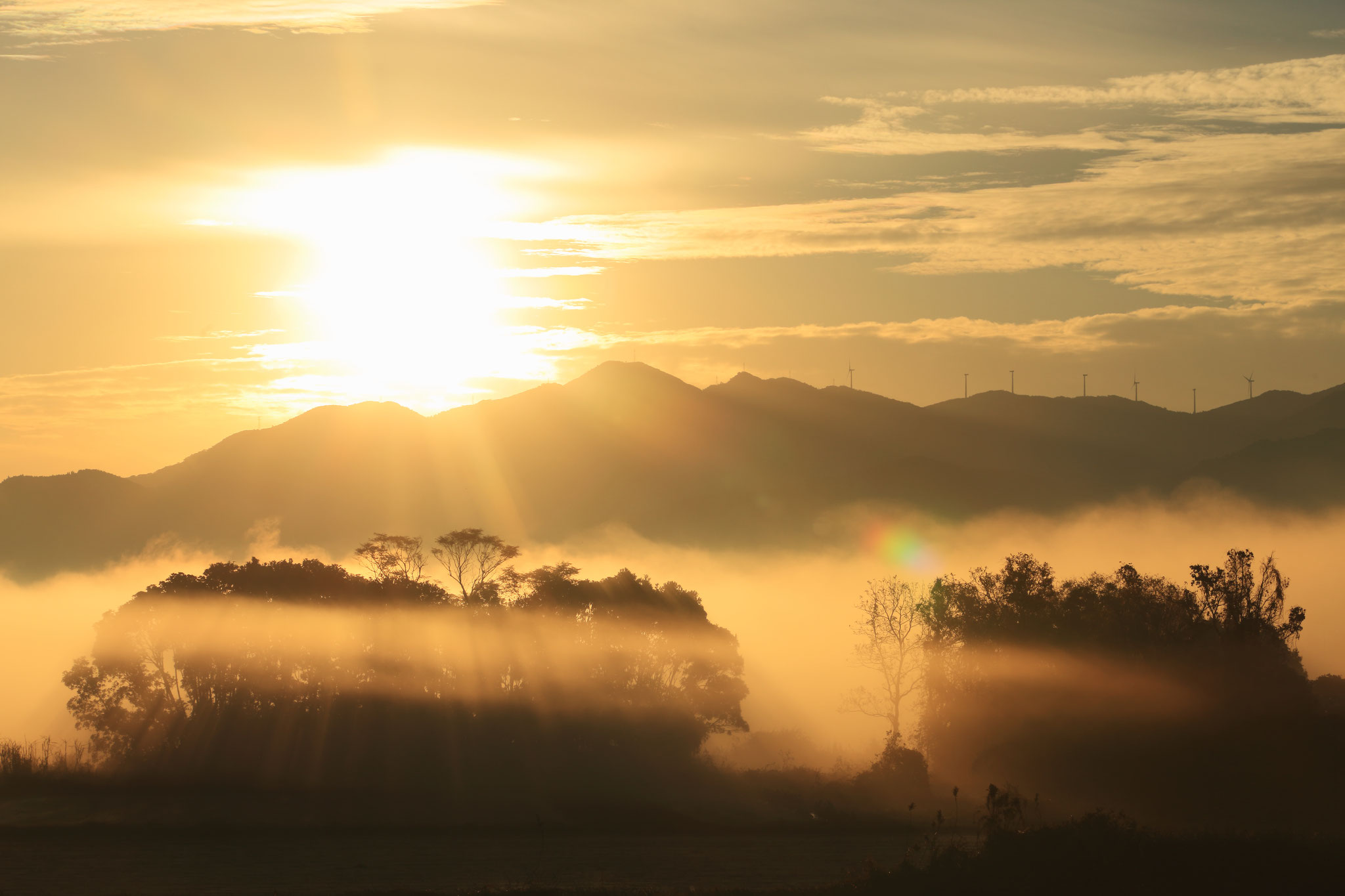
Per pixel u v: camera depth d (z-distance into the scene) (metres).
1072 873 31.83
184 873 48.50
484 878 47.19
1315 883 30.78
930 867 33.91
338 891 43.59
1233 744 62.59
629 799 70.44
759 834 62.28
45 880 46.69
